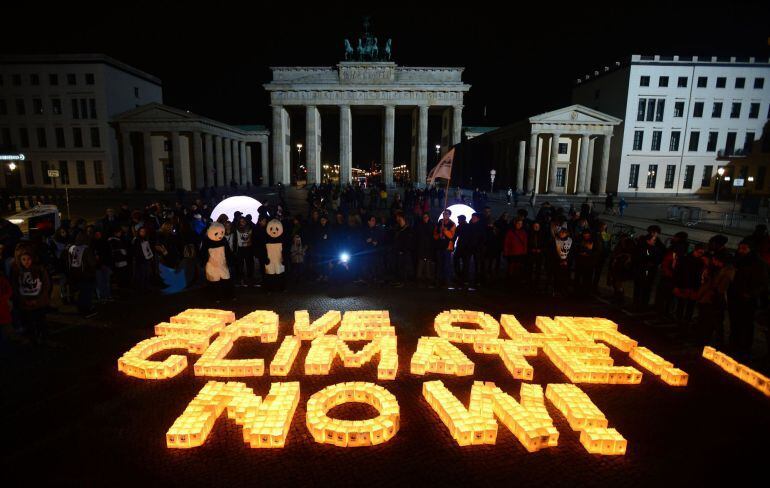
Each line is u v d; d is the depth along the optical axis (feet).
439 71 219.00
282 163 221.05
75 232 38.37
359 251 43.27
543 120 177.58
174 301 36.11
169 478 15.72
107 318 31.89
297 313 30.73
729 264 26.73
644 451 17.63
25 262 25.76
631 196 185.88
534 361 25.79
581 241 37.65
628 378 23.12
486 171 236.02
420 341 26.76
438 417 19.79
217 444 17.79
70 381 22.53
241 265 42.93
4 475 15.76
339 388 20.72
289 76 218.79
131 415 19.58
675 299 36.09
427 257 41.29
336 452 17.34
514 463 16.80
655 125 186.19
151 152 188.85
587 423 18.35
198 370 23.30
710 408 20.88
